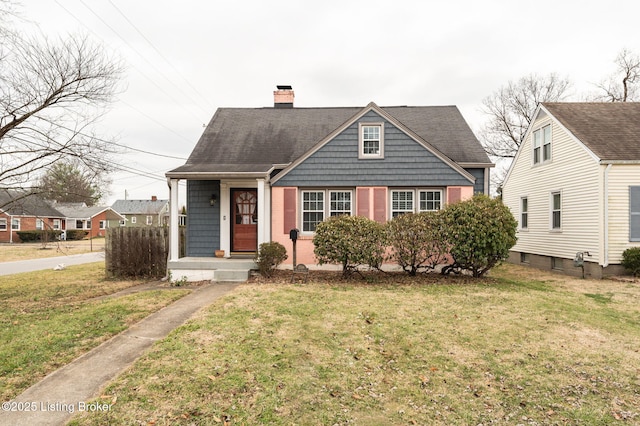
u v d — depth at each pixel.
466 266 10.66
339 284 9.67
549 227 15.18
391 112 15.85
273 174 12.59
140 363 4.59
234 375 4.29
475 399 3.97
